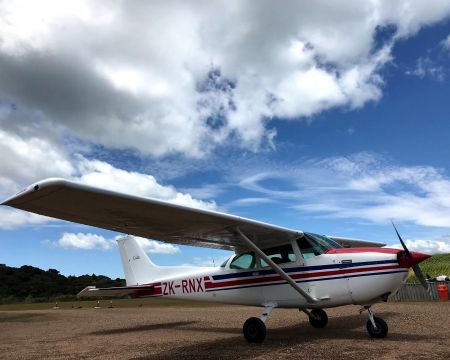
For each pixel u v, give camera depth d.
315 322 7.66
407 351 4.90
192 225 6.29
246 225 6.34
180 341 6.74
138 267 9.49
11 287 48.16
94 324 10.70
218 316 11.55
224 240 7.32
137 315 13.35
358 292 6.05
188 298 8.20
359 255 6.19
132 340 7.14
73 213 5.11
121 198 4.73
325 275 6.34
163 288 8.70
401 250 6.11
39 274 53.66
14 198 4.19
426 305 12.11
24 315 15.40
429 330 6.72
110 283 54.38
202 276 7.98
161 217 5.77
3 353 6.34
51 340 7.69
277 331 7.45
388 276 5.91
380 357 4.62
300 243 6.78
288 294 6.68
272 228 6.48
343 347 5.39
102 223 5.84
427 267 22.95
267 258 6.43
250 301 7.17
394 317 8.77
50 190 4.11
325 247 6.64
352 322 8.26
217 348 5.84
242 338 6.79
